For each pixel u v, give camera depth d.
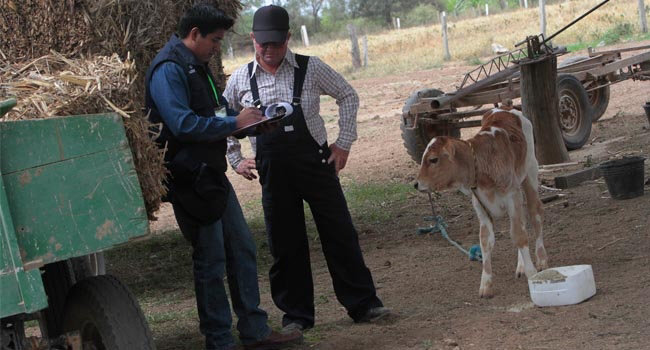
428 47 36.12
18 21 5.38
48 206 4.06
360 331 6.05
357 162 13.84
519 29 35.41
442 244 8.59
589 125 12.43
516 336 5.50
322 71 5.97
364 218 10.15
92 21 5.52
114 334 4.46
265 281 8.19
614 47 23.80
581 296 6.04
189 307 7.55
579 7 37.44
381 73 28.56
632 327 5.38
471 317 6.07
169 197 5.33
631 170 8.89
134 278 8.91
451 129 12.73
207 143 5.26
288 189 6.03
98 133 4.17
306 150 5.93
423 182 6.48
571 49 25.34
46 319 5.18
